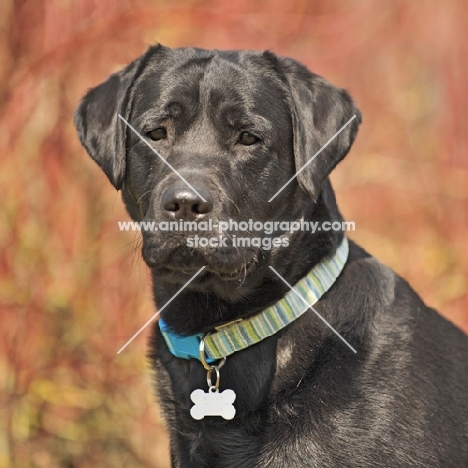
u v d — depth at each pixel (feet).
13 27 22.21
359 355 14.66
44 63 22.09
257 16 28.04
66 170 22.75
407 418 14.32
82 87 22.98
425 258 29.04
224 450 14.66
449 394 14.96
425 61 33.40
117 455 23.26
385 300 15.37
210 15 24.73
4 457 21.80
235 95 15.23
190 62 15.76
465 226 30.01
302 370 14.52
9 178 22.20
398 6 33.42
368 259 15.89
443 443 14.47
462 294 27.89
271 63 15.85
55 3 22.41
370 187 31.50
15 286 21.99
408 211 31.09
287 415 14.35
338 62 32.76
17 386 22.02
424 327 15.49
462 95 32.17
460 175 30.94
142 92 15.87
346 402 14.26
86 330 22.65
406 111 33.30
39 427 22.52
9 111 22.16
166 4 24.80
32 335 22.13
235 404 14.61
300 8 31.04
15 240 22.03
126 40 23.20
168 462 23.66
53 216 22.49
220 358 14.73
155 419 23.48
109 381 22.82
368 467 14.01
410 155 32.50
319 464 14.03
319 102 15.57
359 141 32.73
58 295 22.21
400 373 14.64
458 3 32.96
